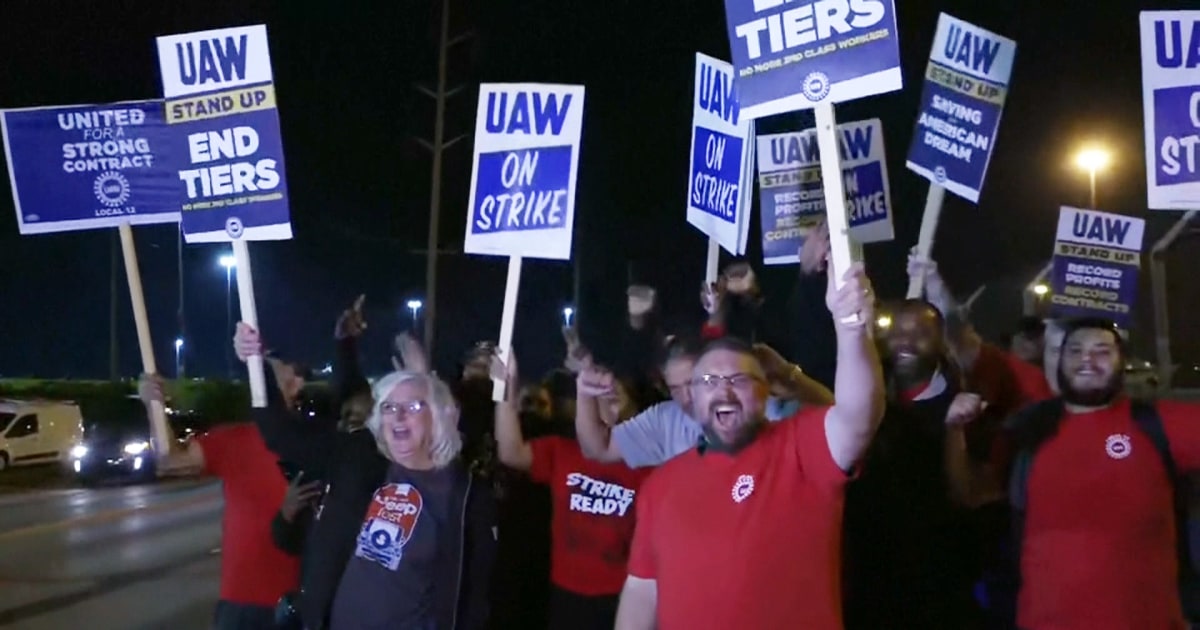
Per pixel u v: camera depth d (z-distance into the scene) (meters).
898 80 4.18
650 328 7.16
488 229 6.50
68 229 6.89
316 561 5.13
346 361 6.67
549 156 6.48
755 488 4.12
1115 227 10.38
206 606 11.98
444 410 5.07
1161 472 4.89
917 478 5.26
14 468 28.80
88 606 12.00
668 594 4.23
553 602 6.04
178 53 6.41
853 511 5.25
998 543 5.29
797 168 7.70
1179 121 6.18
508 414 6.07
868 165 7.88
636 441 5.73
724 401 4.18
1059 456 5.03
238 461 6.27
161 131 6.88
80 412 31.36
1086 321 5.11
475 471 5.46
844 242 3.96
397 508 5.00
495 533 5.15
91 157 6.90
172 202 6.87
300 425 5.95
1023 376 6.70
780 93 4.38
